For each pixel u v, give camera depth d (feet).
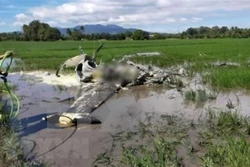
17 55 94.73
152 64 69.31
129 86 43.39
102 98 35.47
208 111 29.60
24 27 282.56
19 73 57.57
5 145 20.95
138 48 131.85
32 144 22.15
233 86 40.55
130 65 46.06
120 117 28.89
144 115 29.45
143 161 18.21
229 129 23.85
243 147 18.99
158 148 20.18
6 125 25.32
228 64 61.31
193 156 19.42
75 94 39.06
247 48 114.52
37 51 115.14
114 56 84.12
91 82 43.98
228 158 17.69
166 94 38.73
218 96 36.40
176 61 72.28
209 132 23.50
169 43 183.52
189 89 41.01
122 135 23.84
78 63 47.60
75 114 27.78
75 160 19.54
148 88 42.47
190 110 30.83
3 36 286.05
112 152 20.65
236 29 302.86
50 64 66.08
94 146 21.75
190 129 24.81
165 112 30.35
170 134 23.73
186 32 342.23
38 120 27.58
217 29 334.24
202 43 171.73
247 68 51.37
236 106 31.83
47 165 18.75
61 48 137.59
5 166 18.29
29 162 18.94
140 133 24.21
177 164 17.98
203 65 62.13
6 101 33.35
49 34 280.51
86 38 297.33
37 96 37.99
